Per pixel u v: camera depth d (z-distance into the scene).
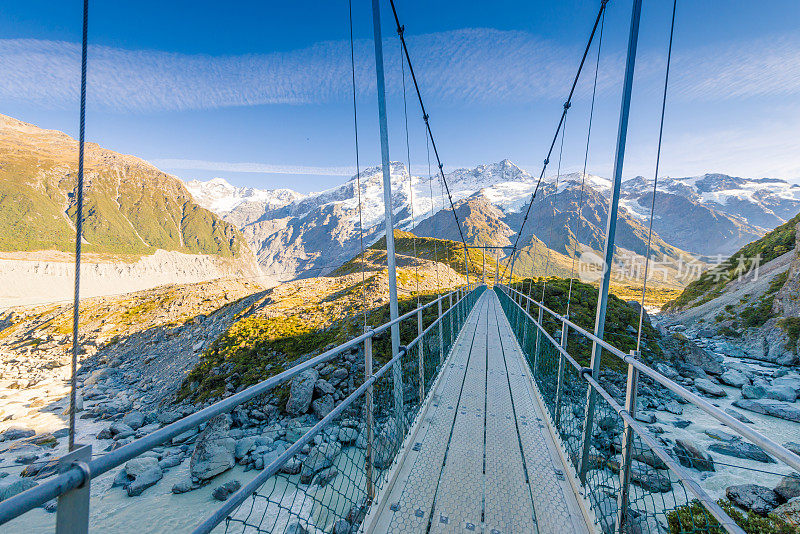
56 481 0.88
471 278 59.97
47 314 55.88
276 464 1.60
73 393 1.07
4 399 24.53
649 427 9.98
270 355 19.33
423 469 3.41
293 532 4.16
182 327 36.31
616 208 2.94
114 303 54.56
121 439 14.97
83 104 1.46
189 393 18.44
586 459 3.08
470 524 2.74
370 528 2.60
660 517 4.91
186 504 8.37
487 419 4.60
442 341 6.70
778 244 43.25
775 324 24.84
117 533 7.59
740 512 5.66
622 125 2.90
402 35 5.52
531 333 6.83
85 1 1.51
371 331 2.80
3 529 8.49
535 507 2.94
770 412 11.89
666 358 15.90
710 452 8.59
